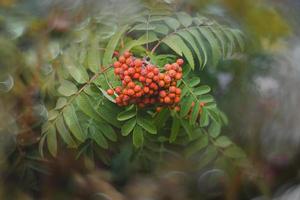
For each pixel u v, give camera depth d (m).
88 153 0.96
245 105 1.14
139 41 0.89
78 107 0.89
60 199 1.09
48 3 1.14
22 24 1.09
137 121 0.87
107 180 1.13
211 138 0.97
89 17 1.03
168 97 0.84
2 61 1.04
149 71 0.83
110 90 0.85
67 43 1.02
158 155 1.02
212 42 0.91
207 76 1.06
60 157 1.02
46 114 0.98
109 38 0.94
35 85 1.03
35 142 1.01
